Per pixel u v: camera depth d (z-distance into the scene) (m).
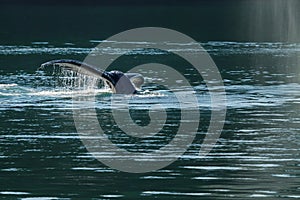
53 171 60.16
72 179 58.06
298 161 62.75
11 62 122.62
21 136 71.50
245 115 80.75
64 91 92.94
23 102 87.06
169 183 57.09
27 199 53.28
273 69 115.94
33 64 120.31
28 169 60.62
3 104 85.88
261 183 56.88
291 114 81.25
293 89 96.94
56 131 73.56
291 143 68.69
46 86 96.94
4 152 65.88
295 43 158.12
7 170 60.34
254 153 65.38
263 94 93.19
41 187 56.00
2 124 76.38
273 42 159.88
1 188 55.72
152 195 54.28
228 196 53.97
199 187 56.06
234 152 65.88
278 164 61.94
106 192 54.91
